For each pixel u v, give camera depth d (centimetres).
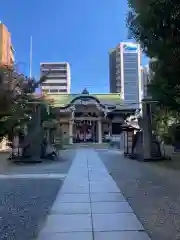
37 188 1079
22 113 524
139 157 2284
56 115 2916
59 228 612
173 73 650
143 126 2205
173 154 2586
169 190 1017
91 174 1458
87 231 591
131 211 743
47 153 2425
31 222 656
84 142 5597
